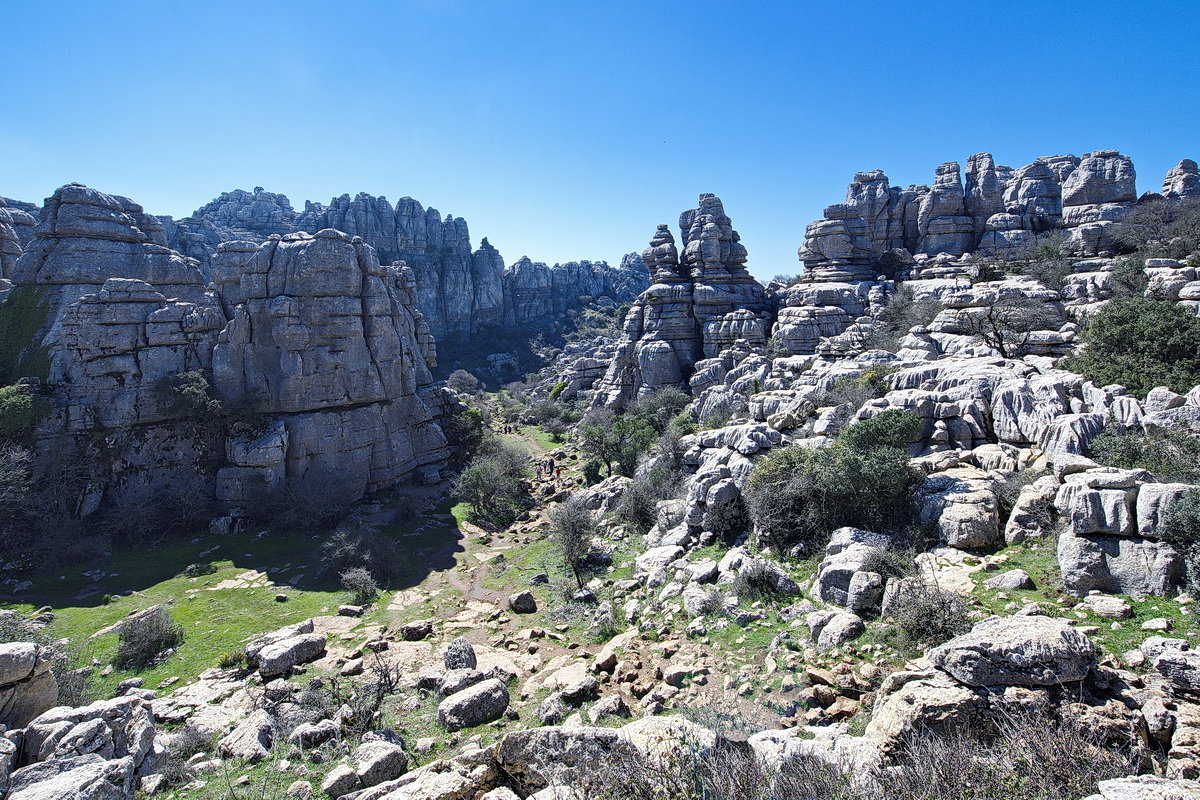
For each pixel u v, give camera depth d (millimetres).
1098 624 12555
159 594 30281
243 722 15102
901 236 79500
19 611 28062
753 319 67750
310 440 44656
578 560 29000
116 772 10242
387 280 57938
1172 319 26062
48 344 44031
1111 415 21547
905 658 13398
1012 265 59844
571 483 50312
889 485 20219
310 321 45906
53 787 9305
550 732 10117
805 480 21969
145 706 17359
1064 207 70812
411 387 53469
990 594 14750
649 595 22609
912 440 23797
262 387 45531
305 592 30109
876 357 39688
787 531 21953
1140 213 58594
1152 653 10797
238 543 37812
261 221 141125
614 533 32625
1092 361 27562
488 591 28547
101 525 38688
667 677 15484
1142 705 9391
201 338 46281
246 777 12656
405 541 38688
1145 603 12930
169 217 114000
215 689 19203
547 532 38031
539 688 16844
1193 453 17438
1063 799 7293
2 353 45438
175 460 42812
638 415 58031
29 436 39062
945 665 10250
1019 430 22797
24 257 49312
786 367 51812
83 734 11125
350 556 32438
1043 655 9539
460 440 57688
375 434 48656
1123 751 8703
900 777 7969
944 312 42094
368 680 18109
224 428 43812
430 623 24062
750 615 17875
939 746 8406
